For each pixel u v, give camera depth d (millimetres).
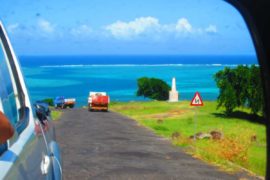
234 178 11500
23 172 3059
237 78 47344
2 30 4320
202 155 15117
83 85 131625
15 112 3758
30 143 3656
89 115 46062
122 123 35219
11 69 4266
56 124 31016
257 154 17578
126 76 180500
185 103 69062
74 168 12219
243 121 43062
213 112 51969
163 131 29062
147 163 13531
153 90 98312
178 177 11258
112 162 13500
